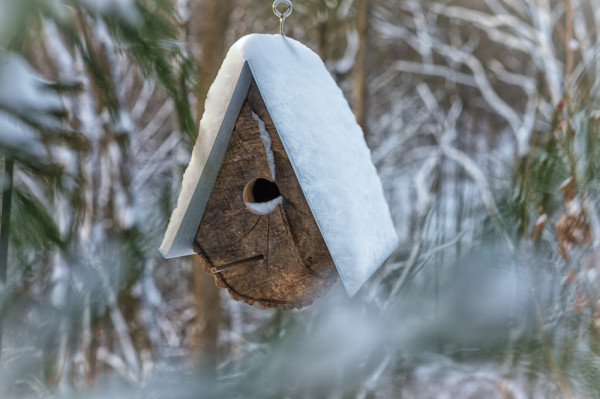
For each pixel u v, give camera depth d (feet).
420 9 34.71
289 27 30.07
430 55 34.88
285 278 7.90
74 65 13.23
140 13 7.87
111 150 15.25
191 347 19.21
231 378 17.67
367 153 9.43
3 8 6.85
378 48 37.99
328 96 8.59
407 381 16.94
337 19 23.34
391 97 36.60
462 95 34.58
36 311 13.62
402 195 29.22
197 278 19.10
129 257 16.06
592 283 13.85
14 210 8.13
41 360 14.25
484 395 16.43
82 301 14.44
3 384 13.37
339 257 6.91
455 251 19.44
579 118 14.51
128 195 16.69
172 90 8.34
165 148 26.86
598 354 13.80
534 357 14.60
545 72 21.15
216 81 7.48
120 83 13.34
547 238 15.71
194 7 22.21
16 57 7.08
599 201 14.25
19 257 10.64
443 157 25.50
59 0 7.52
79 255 14.61
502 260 18.04
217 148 7.66
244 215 8.00
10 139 6.96
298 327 17.98
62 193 9.37
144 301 21.48
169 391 17.56
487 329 17.20
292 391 16.79
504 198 18.90
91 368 16.31
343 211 7.19
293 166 6.98
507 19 27.04
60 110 7.27
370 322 17.65
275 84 7.22
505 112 29.78
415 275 18.04
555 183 15.31
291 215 7.74
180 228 7.98
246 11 29.68
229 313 26.11
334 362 17.04
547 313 15.29
